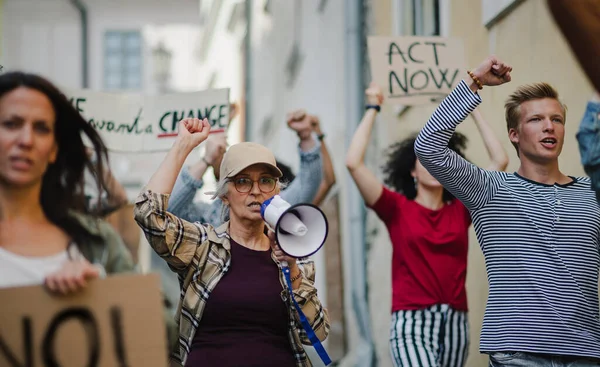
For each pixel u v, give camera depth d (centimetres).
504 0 799
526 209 543
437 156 542
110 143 758
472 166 550
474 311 854
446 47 793
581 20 366
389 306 1147
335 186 1420
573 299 528
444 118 540
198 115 757
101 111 760
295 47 1809
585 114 523
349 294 1319
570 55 684
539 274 532
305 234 479
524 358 527
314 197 805
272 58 2075
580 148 524
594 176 513
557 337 523
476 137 859
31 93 438
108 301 409
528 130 566
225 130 742
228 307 498
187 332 502
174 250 503
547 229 538
